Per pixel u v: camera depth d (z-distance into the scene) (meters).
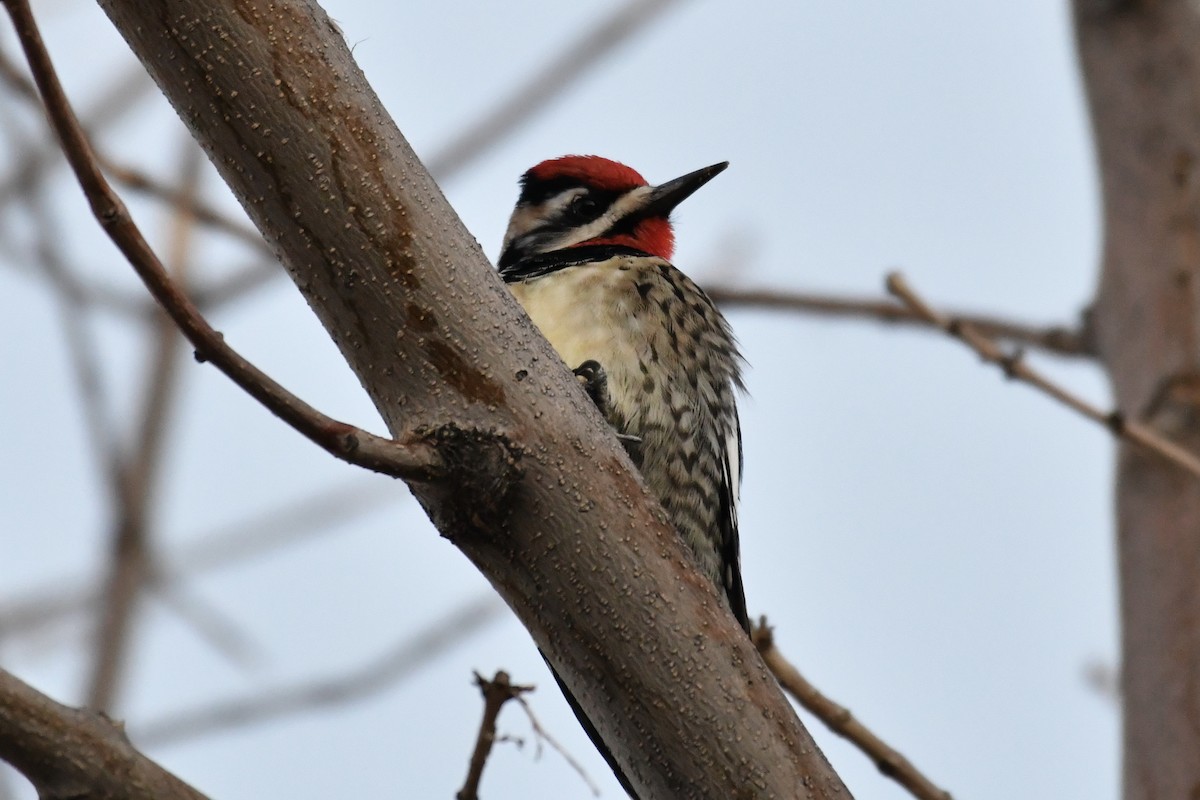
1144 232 9.85
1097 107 10.36
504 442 5.74
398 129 5.83
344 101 5.70
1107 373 9.91
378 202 5.71
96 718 5.44
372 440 5.47
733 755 5.81
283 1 5.68
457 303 5.78
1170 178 9.88
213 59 5.59
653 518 5.91
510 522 5.80
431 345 5.75
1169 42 10.20
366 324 5.77
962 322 9.34
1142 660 8.62
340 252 5.71
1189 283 9.56
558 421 5.84
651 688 5.82
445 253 5.80
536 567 5.83
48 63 4.91
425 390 5.77
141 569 10.98
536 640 6.04
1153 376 9.45
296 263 5.77
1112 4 10.41
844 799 5.86
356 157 5.70
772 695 5.90
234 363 5.20
